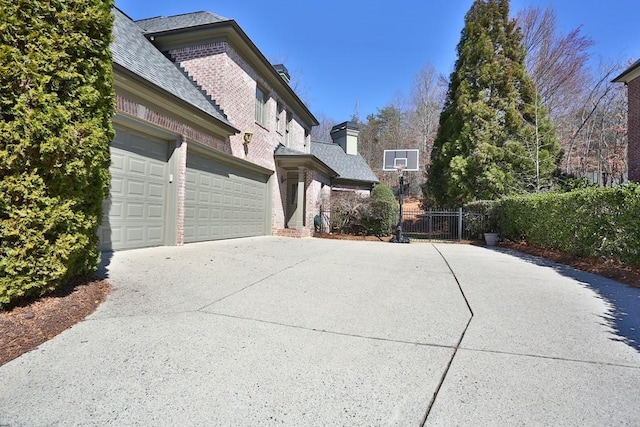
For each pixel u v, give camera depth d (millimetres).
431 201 20453
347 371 2395
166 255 6637
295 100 15617
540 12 22172
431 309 3928
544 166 15953
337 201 16031
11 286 2891
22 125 2811
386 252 9352
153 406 1927
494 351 2787
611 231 6688
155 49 9680
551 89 21969
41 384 2111
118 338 2805
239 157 10672
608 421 1869
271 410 1920
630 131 14070
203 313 3490
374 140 41906
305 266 6441
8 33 2770
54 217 3129
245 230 11602
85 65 3381
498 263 7625
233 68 10297
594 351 2809
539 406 2008
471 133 16797
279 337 2969
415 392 2143
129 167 6863
